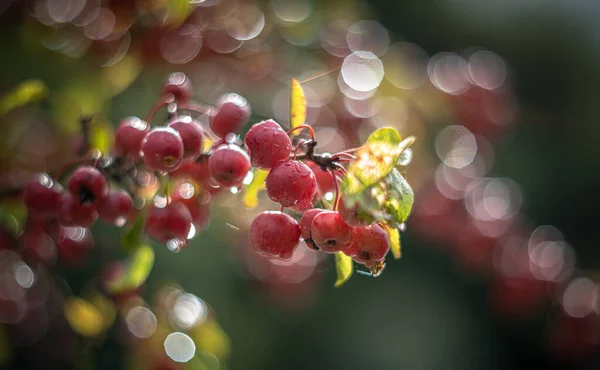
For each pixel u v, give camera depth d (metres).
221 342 0.60
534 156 1.24
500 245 0.88
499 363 1.11
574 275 0.91
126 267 0.50
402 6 1.20
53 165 0.59
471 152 0.83
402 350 1.01
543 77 1.30
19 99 0.52
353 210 0.43
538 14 1.30
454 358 1.06
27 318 0.62
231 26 0.63
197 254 0.75
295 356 0.94
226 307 0.81
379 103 0.68
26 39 0.59
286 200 0.44
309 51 0.71
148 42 0.60
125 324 0.59
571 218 1.26
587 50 1.31
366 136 0.67
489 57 0.92
